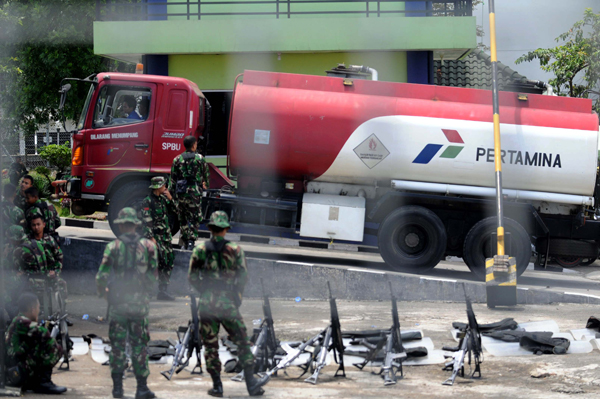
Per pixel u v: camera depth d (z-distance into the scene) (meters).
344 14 63.56
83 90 86.62
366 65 61.97
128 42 60.69
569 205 47.59
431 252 45.91
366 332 30.75
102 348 30.11
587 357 29.03
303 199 46.69
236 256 22.00
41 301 31.48
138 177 46.56
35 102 87.12
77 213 47.44
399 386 24.55
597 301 42.59
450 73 79.81
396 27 59.75
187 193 41.03
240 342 22.20
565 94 78.38
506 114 46.62
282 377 25.91
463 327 33.53
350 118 46.03
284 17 63.41
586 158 46.38
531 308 41.31
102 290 21.23
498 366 27.88
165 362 28.16
